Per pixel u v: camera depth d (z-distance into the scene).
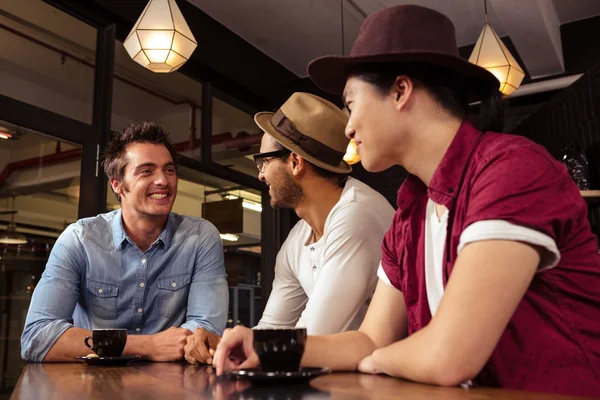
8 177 3.33
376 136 1.00
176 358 1.43
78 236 1.82
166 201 1.86
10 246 3.41
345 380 0.83
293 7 4.48
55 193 3.49
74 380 0.96
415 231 1.06
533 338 0.87
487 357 0.75
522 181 0.81
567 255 0.87
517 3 3.67
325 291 1.41
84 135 3.61
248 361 0.95
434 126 0.97
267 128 1.70
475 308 0.75
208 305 1.84
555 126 4.00
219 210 5.12
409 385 0.76
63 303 1.70
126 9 3.88
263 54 5.22
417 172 1.03
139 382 0.89
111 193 3.89
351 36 4.96
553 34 4.29
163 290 1.88
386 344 1.08
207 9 4.52
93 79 3.75
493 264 0.76
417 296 1.05
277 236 5.33
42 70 3.45
